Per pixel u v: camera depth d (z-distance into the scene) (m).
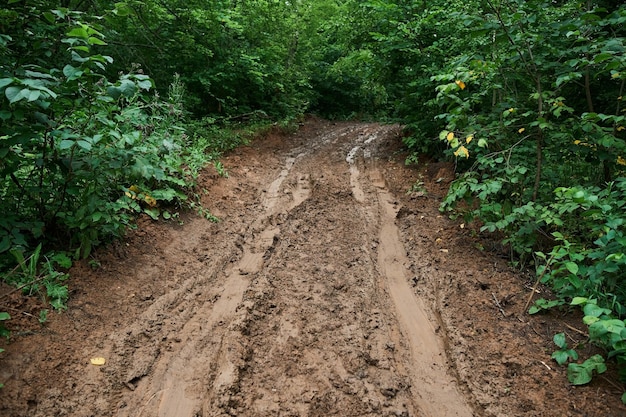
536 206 3.49
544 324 3.10
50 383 2.42
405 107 7.75
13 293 2.89
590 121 3.54
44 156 3.09
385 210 5.50
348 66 9.13
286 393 2.53
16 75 2.79
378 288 3.73
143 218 4.42
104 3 6.07
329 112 17.16
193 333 3.02
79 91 3.03
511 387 2.55
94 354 2.71
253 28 9.70
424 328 3.19
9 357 2.48
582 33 3.63
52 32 3.69
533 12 3.88
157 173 3.77
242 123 9.34
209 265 4.03
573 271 2.75
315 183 6.56
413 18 7.09
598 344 2.71
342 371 2.72
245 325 3.13
